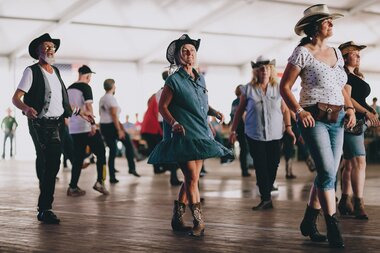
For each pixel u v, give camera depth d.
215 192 8.56
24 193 8.84
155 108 10.98
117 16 20.56
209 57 25.97
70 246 4.56
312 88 4.43
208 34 23.09
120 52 24.00
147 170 13.91
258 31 23.47
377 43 25.66
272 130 6.58
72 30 21.03
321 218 5.71
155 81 25.73
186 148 4.80
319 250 4.27
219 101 27.02
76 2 19.31
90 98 8.27
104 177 8.40
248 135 6.61
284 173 12.33
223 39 23.94
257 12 21.61
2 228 5.46
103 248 4.47
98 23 20.88
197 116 4.90
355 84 5.71
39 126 5.71
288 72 4.44
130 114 25.27
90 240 4.80
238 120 6.77
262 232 5.04
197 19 21.88
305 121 4.33
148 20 21.30
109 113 10.29
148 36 22.67
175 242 4.67
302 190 8.69
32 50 5.86
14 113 24.27
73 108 6.03
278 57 25.91
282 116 6.75
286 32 23.92
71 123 8.25
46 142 5.72
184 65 5.00
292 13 21.92
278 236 4.84
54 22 20.22
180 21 21.84
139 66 25.16
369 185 9.38
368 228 5.17
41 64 5.84
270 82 6.68
